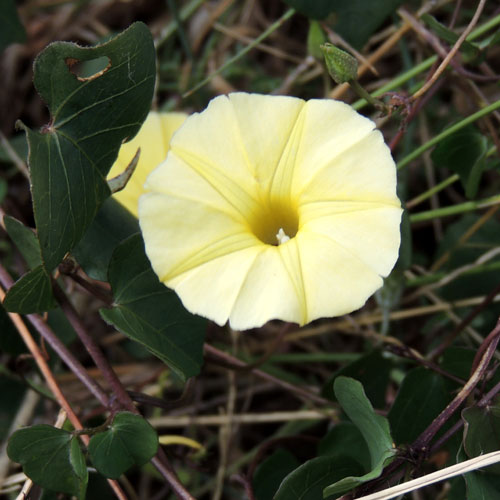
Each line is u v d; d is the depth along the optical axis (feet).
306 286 0.78
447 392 0.88
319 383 1.04
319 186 0.80
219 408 1.01
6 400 0.97
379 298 0.95
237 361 0.93
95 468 0.84
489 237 1.01
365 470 0.86
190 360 0.84
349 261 0.78
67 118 0.81
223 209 0.80
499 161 0.93
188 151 0.80
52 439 0.81
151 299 0.84
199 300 0.78
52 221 0.80
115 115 0.82
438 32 0.90
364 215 0.79
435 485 0.93
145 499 0.99
